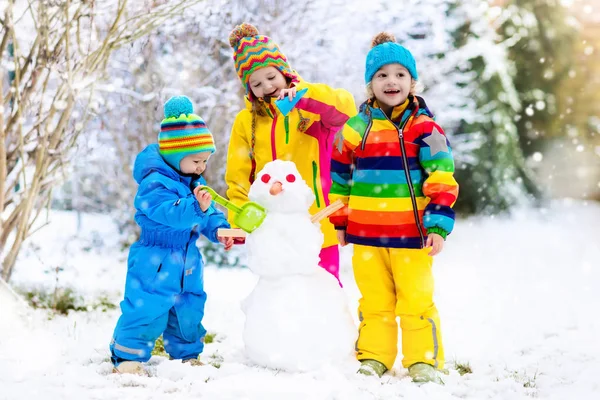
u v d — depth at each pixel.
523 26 14.59
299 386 3.11
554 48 15.09
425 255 3.61
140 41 6.94
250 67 4.08
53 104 4.96
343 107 4.09
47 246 8.53
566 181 16.19
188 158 3.65
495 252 9.62
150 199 3.49
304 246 3.49
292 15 7.72
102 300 5.81
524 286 6.99
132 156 8.45
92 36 5.39
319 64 7.86
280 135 4.13
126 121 8.03
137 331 3.50
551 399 3.18
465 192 14.08
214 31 7.58
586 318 5.35
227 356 3.90
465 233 11.80
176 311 3.66
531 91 15.10
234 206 3.52
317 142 4.16
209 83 8.14
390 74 3.63
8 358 3.61
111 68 7.62
